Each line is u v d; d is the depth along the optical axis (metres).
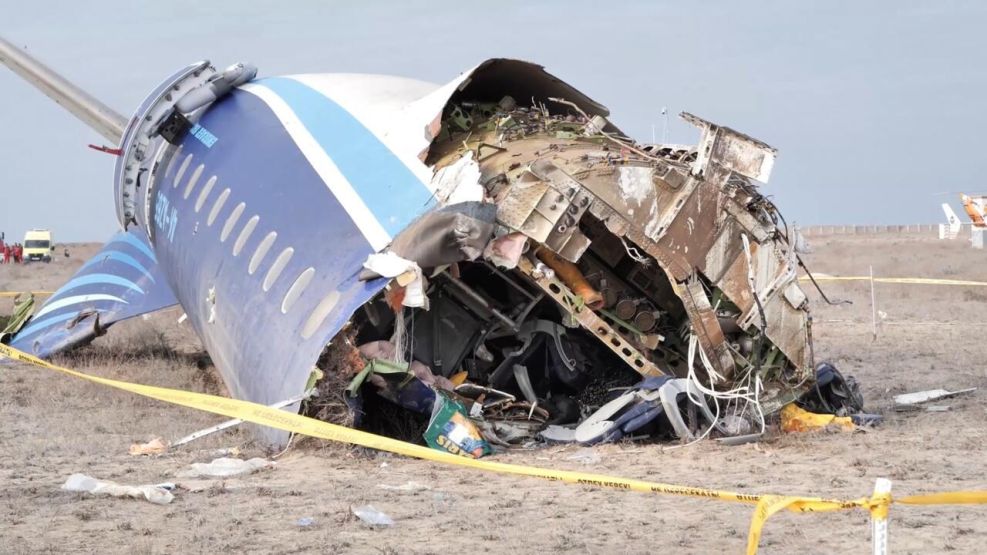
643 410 20.36
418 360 22.11
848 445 19.66
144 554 12.22
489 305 22.28
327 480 17.00
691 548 12.58
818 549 12.45
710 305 20.86
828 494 15.43
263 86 29.36
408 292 19.56
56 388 27.44
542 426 21.80
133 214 33.00
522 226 19.97
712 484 16.38
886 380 29.52
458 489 16.27
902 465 17.62
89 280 38.69
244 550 12.55
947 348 36.19
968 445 19.41
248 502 15.23
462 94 25.55
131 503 15.11
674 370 22.19
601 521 14.00
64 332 35.19
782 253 21.06
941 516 14.01
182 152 29.64
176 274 28.88
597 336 21.09
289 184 23.69
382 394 19.66
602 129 24.48
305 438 19.48
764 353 21.34
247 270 22.84
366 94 25.91
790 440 20.14
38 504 15.00
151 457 19.11
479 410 21.05
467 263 22.50
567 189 20.00
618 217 20.27
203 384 30.00
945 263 94.19
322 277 20.56
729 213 20.75
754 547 9.77
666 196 20.52
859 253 120.00
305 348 19.47
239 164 26.08
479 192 19.56
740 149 20.73
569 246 20.11
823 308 52.47
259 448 20.03
